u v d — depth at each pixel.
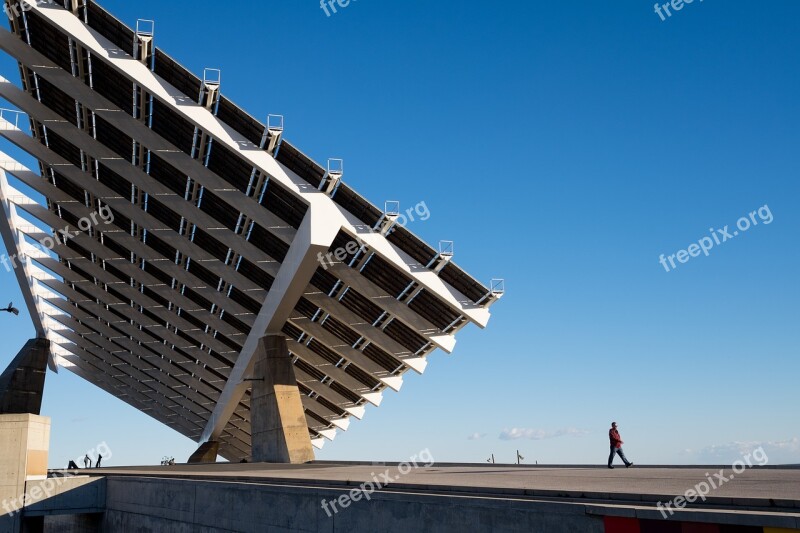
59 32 21.48
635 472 15.28
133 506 18.91
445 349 28.92
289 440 29.89
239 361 37.84
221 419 48.94
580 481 11.97
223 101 21.80
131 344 48.47
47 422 22.98
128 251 35.34
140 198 29.52
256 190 24.97
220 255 30.64
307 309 32.34
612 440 16.98
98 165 28.42
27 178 31.73
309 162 22.88
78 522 23.42
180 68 21.06
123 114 23.91
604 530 7.12
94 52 20.73
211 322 36.72
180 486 16.03
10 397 31.89
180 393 53.00
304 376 41.50
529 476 14.23
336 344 34.31
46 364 33.28
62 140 27.73
